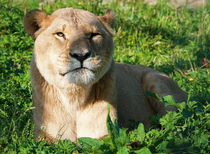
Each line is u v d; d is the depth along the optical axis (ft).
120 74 25.99
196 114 21.29
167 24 44.27
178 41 42.11
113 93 21.47
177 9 51.21
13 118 21.38
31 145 18.31
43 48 19.33
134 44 39.22
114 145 17.06
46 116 20.83
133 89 25.93
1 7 39.65
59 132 20.85
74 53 18.20
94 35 19.60
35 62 20.84
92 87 20.84
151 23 42.91
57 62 18.62
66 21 19.20
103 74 19.95
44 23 20.52
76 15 19.93
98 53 19.39
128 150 16.60
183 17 48.96
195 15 50.65
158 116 22.29
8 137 19.93
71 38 18.61
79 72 18.51
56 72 18.99
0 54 32.14
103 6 46.55
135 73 28.02
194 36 42.93
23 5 44.73
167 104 20.04
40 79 20.84
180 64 36.11
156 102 25.96
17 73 28.50
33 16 20.51
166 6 49.90
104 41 19.95
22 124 21.91
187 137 19.17
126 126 23.95
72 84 19.58
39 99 20.88
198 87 30.22
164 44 40.55
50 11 43.93
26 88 26.20
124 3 50.34
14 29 36.35
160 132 19.49
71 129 21.27
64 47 18.62
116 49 38.27
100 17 21.88
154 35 42.04
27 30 20.88
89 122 20.94
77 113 21.43
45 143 18.94
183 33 44.27
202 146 18.53
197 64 36.91
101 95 21.04
